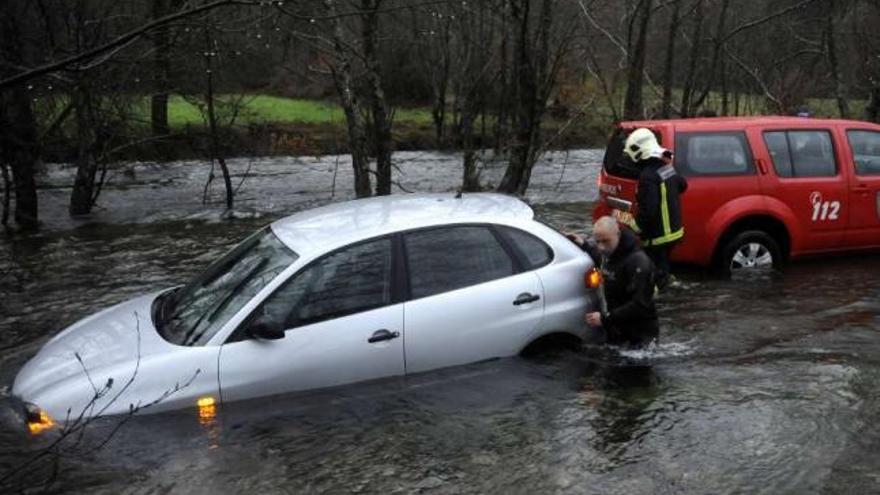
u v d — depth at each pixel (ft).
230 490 14.05
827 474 14.15
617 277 19.86
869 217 29.66
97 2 44.75
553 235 19.76
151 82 49.78
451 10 77.61
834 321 23.17
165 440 15.52
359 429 16.25
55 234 42.93
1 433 15.76
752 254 28.50
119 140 61.31
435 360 17.95
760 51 81.56
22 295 29.73
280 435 15.96
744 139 28.58
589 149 84.33
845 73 76.54
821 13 77.77
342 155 84.33
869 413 16.72
